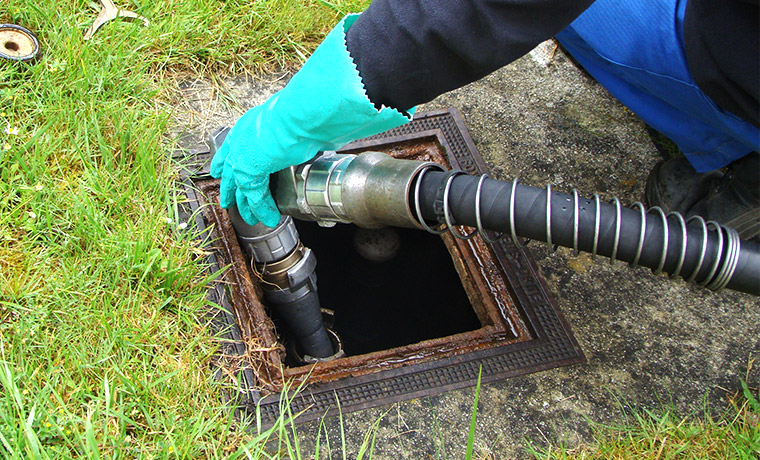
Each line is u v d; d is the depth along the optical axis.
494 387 1.34
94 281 1.26
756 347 1.44
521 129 1.69
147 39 1.57
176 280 1.31
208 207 1.45
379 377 1.32
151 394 1.19
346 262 1.90
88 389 1.16
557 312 1.44
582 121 1.72
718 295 1.50
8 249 1.25
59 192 1.33
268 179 1.23
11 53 1.43
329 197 1.22
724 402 1.36
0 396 1.12
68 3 1.56
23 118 1.39
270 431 1.15
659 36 1.27
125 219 1.34
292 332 1.53
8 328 1.19
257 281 1.43
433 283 1.84
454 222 1.16
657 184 1.56
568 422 1.31
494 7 0.90
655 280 1.50
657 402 1.35
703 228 1.06
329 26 1.78
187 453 1.14
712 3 1.12
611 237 1.07
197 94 1.61
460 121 1.67
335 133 1.08
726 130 1.29
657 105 1.44
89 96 1.45
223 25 1.66
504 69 1.79
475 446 1.27
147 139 1.44
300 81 1.04
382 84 1.00
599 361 1.39
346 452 1.24
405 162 1.18
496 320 1.43
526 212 1.09
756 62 1.09
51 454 1.09
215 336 1.29
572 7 0.95
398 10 0.94
